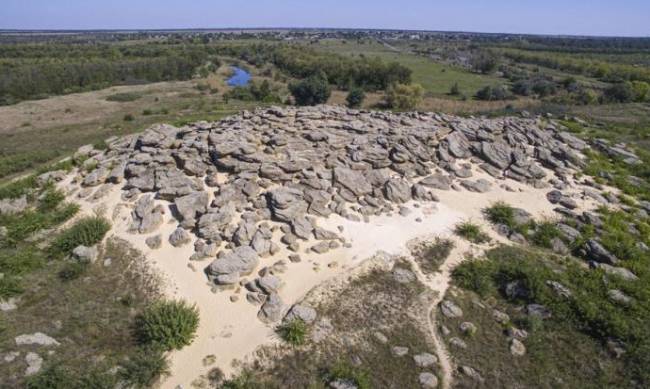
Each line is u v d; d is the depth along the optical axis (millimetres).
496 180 33938
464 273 24078
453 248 26453
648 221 29969
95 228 26266
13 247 25984
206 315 21141
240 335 20109
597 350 19641
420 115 44531
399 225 28094
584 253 25859
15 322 20047
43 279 23125
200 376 18141
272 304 21375
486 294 22906
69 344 19000
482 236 27453
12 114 83312
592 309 20984
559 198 31438
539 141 39375
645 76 110188
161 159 31562
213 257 24406
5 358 17766
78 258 24297
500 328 21109
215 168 30969
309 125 37688
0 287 21594
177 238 25422
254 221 26406
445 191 31969
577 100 88562
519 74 130500
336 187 30281
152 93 107062
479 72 144375
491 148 36750
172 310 20109
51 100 97125
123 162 32969
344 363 18672
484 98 96312
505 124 42750
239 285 22844
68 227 27688
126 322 20500
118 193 30156
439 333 20609
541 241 26953
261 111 42938
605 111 77000
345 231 27000
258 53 182750
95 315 20812
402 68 108125
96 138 62344
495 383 18328
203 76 136375
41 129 71562
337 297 22250
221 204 27344
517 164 35219
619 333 19781
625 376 18422
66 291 22328
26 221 27906
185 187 28812
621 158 39844
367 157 32906
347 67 113938
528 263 24984
